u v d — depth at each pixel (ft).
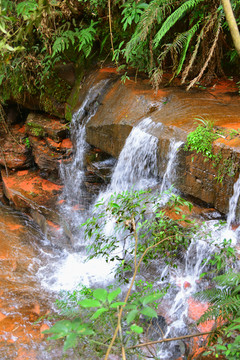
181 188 12.16
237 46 5.32
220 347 5.31
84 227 15.40
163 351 9.11
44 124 19.49
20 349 10.58
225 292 7.13
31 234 16.90
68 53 19.19
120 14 17.71
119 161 14.89
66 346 4.29
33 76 20.07
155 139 12.88
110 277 13.23
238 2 13.62
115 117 15.38
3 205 19.33
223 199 10.83
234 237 9.87
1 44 7.32
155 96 14.82
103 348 6.90
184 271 10.96
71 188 18.28
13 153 20.22
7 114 22.18
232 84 16.12
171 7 15.78
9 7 12.60
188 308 9.68
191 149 11.30
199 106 13.55
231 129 11.38
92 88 17.44
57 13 17.49
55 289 13.34
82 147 17.83
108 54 18.29
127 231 14.10
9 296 12.89
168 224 8.98
